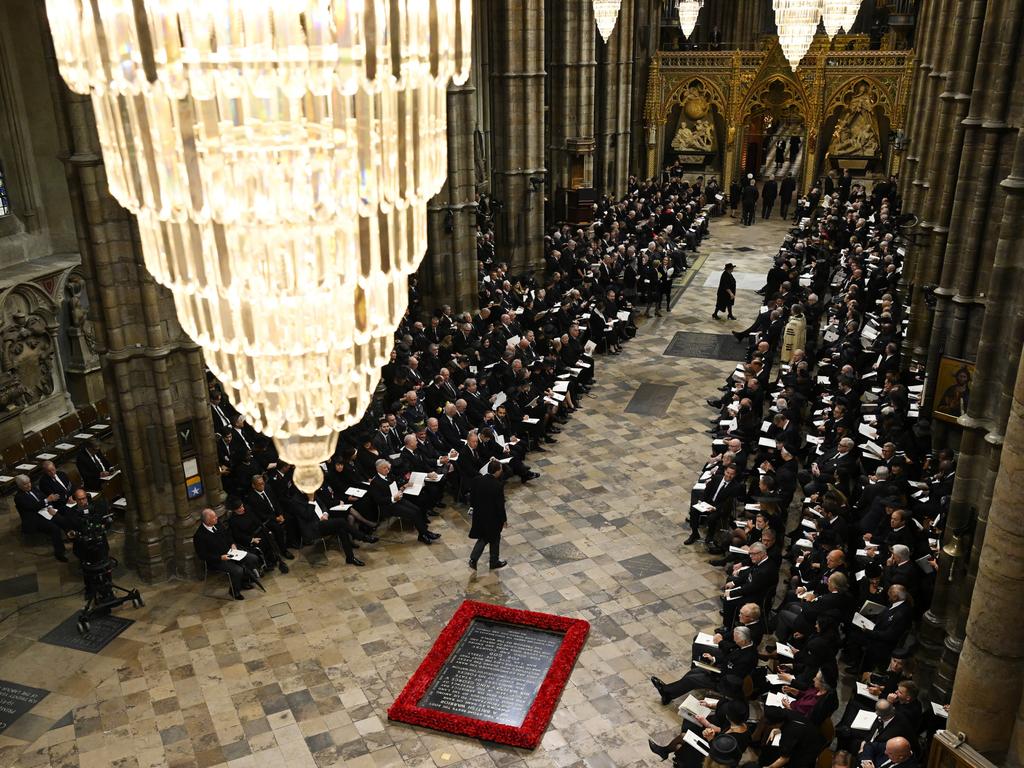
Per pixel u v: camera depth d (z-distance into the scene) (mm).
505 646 14148
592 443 21250
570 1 34688
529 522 17781
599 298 27922
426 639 14398
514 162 30312
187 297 4609
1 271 20734
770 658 13016
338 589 15758
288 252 4266
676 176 47125
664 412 22938
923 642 12891
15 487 19328
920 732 10852
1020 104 14117
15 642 14477
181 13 3758
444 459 18000
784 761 10602
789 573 15992
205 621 14953
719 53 44938
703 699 12305
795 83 43719
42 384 21438
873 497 15594
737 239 41312
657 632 14461
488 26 36906
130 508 15914
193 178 4098
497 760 11953
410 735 12422
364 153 4258
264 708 12953
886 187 41125
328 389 4867
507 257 31188
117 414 15203
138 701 13141
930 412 18422
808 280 30391
